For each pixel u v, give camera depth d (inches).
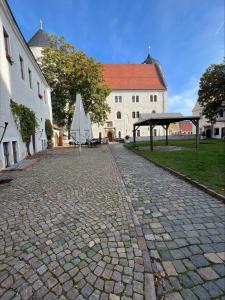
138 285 85.5
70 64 1068.5
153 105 2087.8
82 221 143.3
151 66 2285.9
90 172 312.7
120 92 2048.5
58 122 1256.2
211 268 95.6
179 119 669.9
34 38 1456.7
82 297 79.4
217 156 458.3
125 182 252.5
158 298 79.7
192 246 113.0
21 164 377.7
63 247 111.7
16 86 472.7
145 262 99.4
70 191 213.3
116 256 104.2
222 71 1177.4
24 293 81.2
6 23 414.9
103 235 124.5
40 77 810.8
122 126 2054.6
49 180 261.1
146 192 210.1
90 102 1152.8
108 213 156.9
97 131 2020.2
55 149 841.5
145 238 122.2
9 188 225.6
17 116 455.8
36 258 102.3
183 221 143.0
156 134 2052.2
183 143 1003.9
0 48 378.9
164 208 166.9
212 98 1241.4
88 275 91.0
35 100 700.7
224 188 204.7
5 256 104.0
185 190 213.6
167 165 349.4
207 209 162.6
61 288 83.7
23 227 134.3
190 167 323.3
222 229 130.8
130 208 166.7
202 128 1807.3
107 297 79.6
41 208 166.7
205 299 78.7
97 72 1090.1
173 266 97.5
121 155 567.2
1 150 358.9
